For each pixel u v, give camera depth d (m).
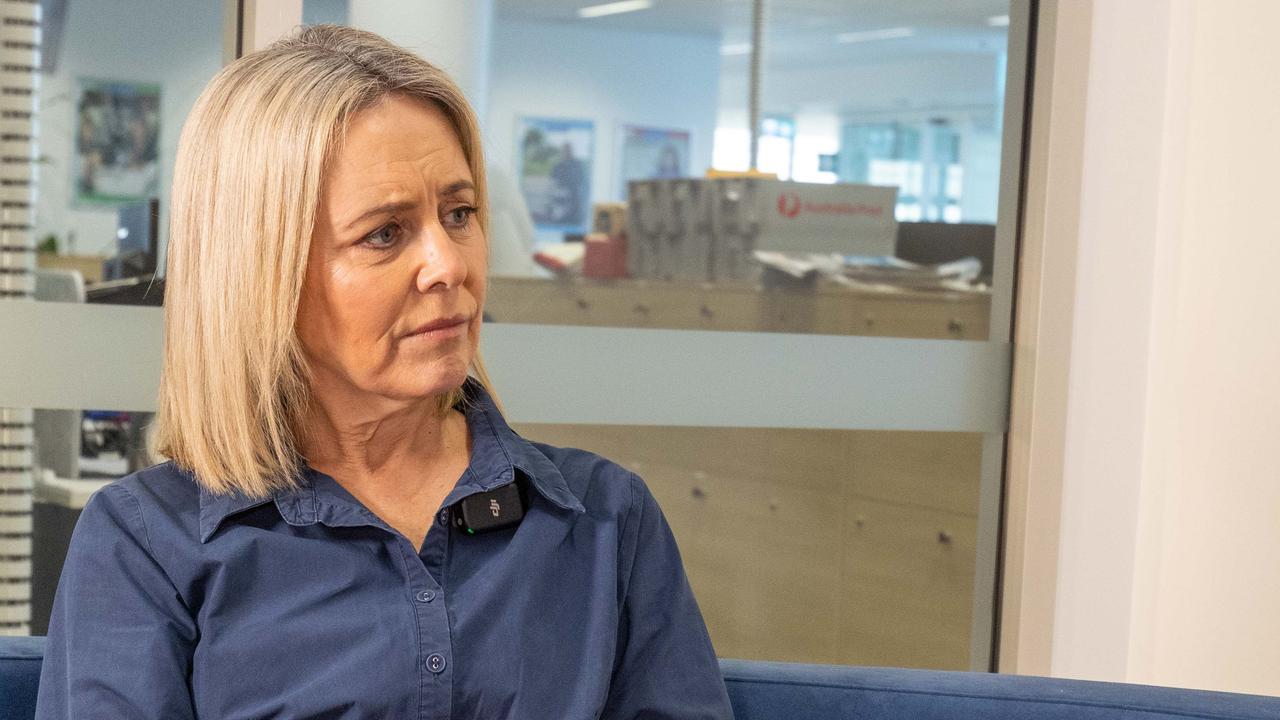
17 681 1.05
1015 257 2.05
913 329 2.08
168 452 1.00
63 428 1.70
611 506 1.07
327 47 0.97
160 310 1.62
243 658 0.93
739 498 2.08
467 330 0.98
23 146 1.85
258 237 0.92
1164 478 1.87
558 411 1.80
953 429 2.02
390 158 0.93
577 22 2.97
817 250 2.04
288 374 0.96
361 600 0.96
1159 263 1.86
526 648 0.98
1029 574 2.03
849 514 2.11
